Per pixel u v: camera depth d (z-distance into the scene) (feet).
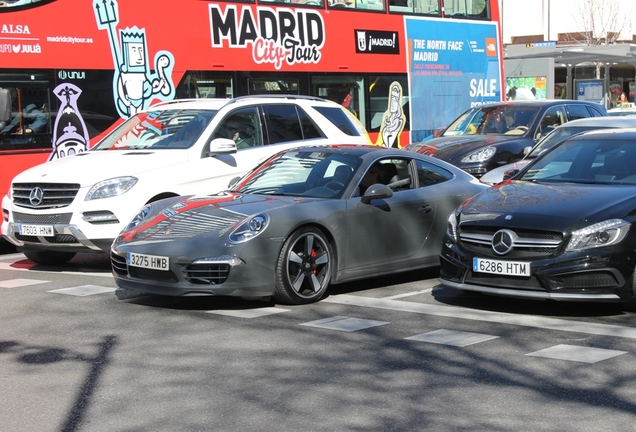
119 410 17.47
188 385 19.04
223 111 36.91
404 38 58.80
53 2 41.19
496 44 66.64
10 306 27.68
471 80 64.39
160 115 37.99
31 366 20.71
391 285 30.91
